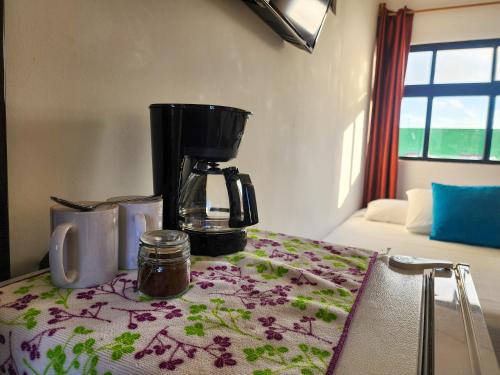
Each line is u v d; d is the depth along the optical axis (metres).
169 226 0.78
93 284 0.58
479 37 3.22
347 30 2.57
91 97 0.77
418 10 3.35
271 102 1.62
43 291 0.55
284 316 0.53
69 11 0.71
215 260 0.76
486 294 1.52
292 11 1.38
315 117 2.15
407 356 0.45
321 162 2.33
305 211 2.14
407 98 3.56
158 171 0.78
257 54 1.46
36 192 0.68
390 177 3.48
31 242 0.68
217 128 0.74
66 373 0.42
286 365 0.41
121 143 0.85
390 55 3.42
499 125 3.26
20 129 0.65
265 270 0.71
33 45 0.65
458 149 3.42
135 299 0.55
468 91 3.33
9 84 0.62
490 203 2.29
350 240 2.33
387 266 0.80
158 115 0.76
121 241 0.65
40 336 0.45
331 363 0.42
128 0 0.84
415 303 0.61
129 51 0.86
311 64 2.01
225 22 1.24
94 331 0.45
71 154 0.74
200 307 0.54
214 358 0.41
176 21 1.01
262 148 1.58
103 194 0.81
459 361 0.45
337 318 0.54
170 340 0.44
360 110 3.17
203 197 0.87
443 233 2.34
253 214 0.80
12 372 0.47
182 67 1.05
